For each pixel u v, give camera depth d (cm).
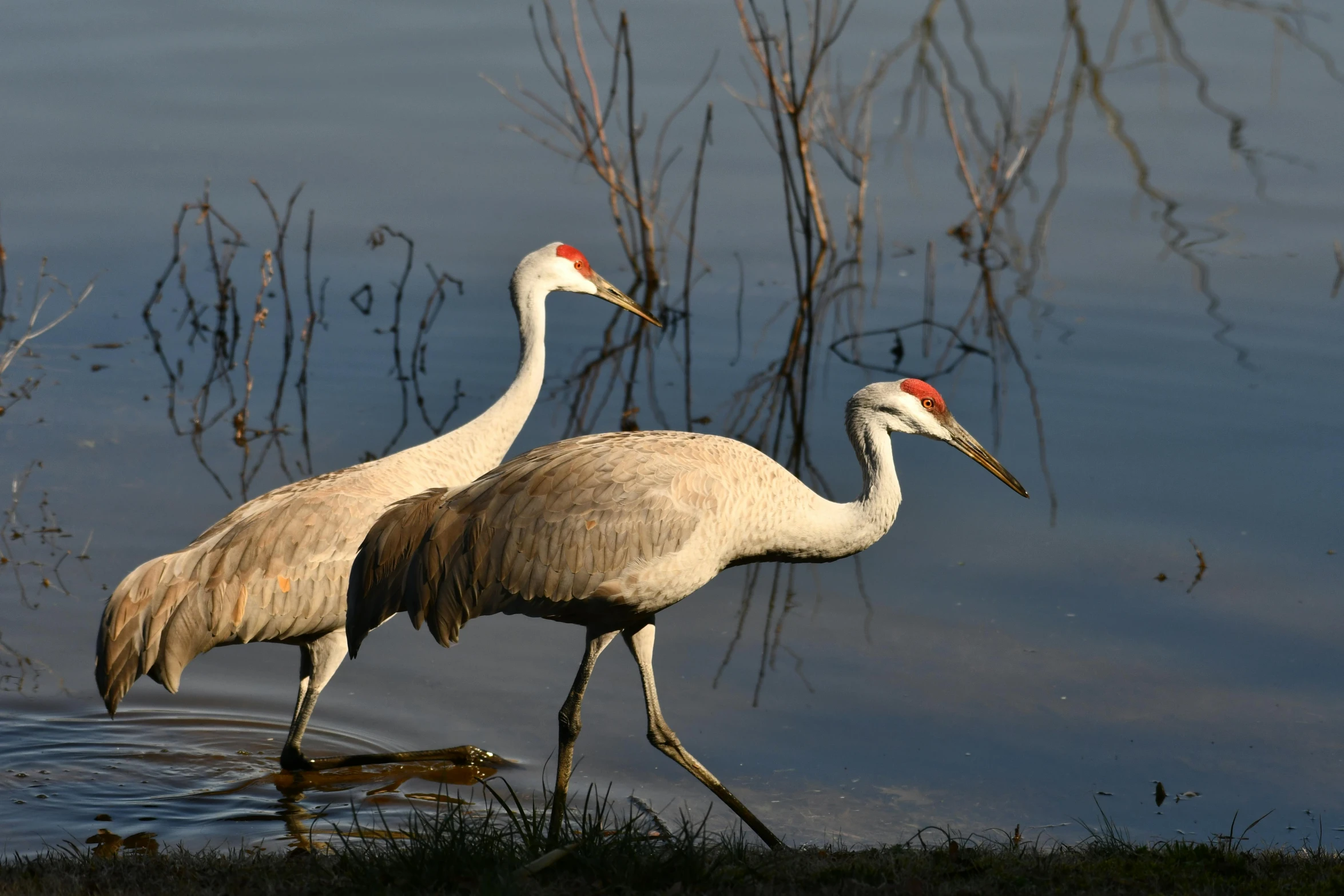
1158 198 2069
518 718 1047
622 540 875
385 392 1630
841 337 1811
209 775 965
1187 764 968
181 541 1267
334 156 2102
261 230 1948
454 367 1703
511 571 866
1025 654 1114
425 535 870
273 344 1739
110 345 1700
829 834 894
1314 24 2380
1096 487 1389
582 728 1030
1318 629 1130
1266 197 2050
